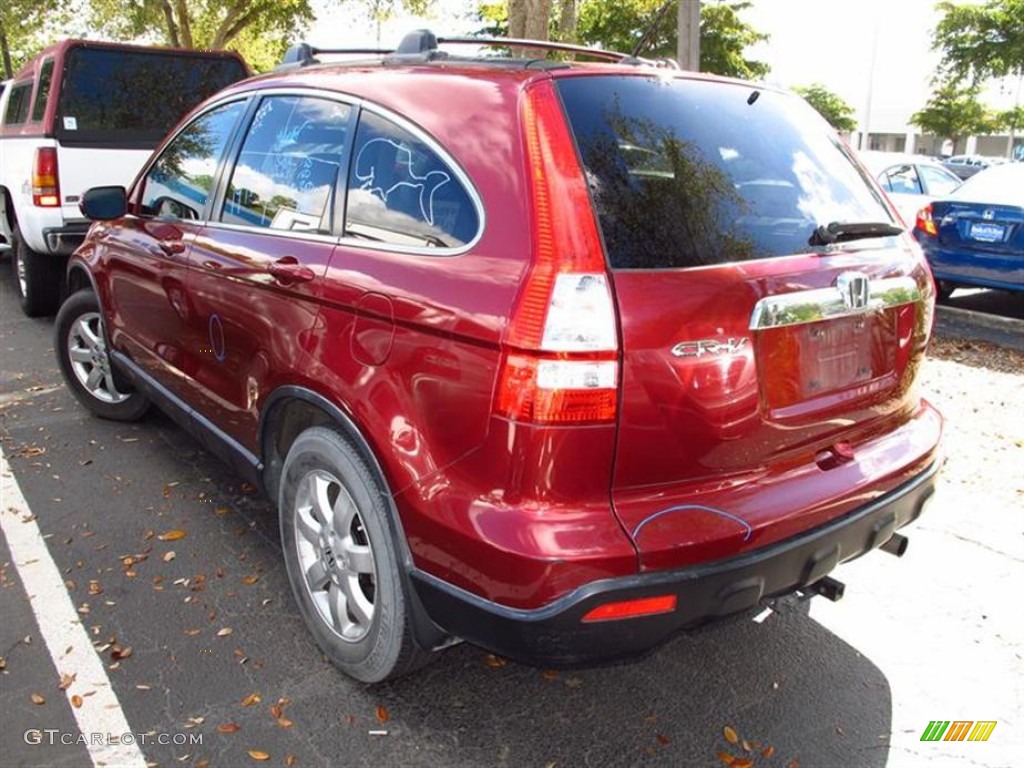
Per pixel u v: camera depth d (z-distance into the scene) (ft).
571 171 7.37
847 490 8.29
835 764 8.56
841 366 8.61
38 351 21.95
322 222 9.41
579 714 9.16
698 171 8.14
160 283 12.65
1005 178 27.45
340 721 8.88
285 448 10.44
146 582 11.28
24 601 10.78
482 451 7.22
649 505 7.27
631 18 69.15
